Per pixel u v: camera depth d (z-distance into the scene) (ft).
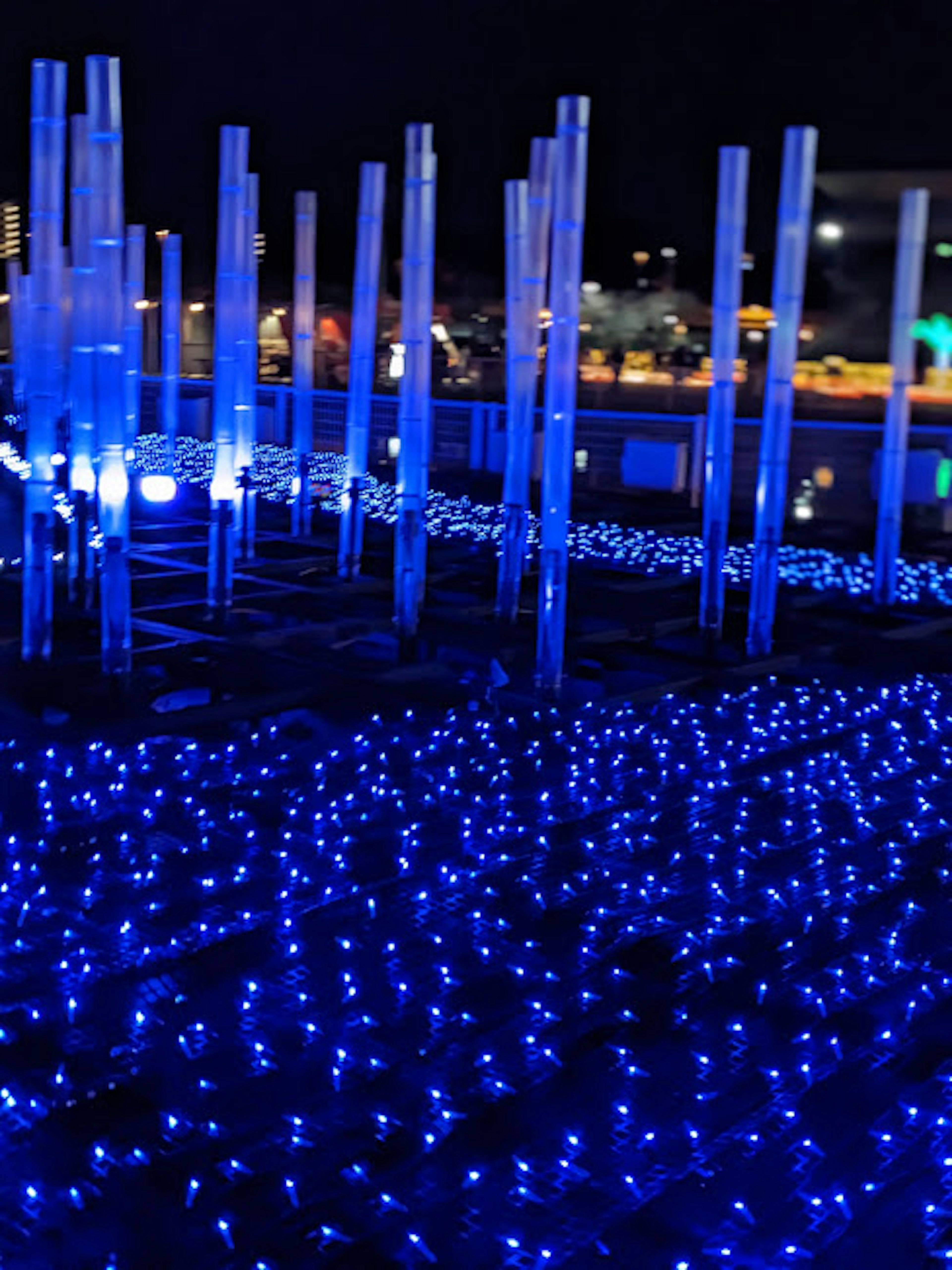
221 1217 10.89
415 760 22.45
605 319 76.95
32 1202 11.09
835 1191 11.84
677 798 21.61
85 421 30.22
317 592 34.17
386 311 70.13
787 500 52.13
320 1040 13.89
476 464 58.18
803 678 29.22
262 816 19.76
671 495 54.29
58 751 21.67
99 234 23.81
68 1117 12.31
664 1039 14.38
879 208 65.46
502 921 16.81
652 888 18.20
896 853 20.10
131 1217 10.98
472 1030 14.29
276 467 56.49
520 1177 11.80
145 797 20.17
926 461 49.37
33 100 23.62
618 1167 12.07
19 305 52.19
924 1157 12.47
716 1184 11.91
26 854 18.03
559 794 21.36
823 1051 14.30
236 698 24.71
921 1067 14.08
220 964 15.38
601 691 26.81
